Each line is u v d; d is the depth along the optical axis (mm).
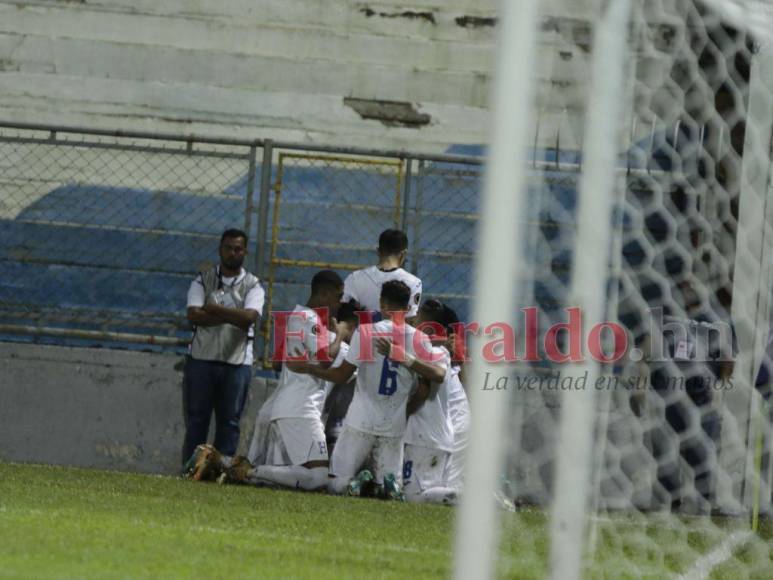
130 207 37844
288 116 40031
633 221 23734
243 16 40312
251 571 16109
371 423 31609
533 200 13328
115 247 37812
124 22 40156
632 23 16734
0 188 37781
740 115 23109
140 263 37781
